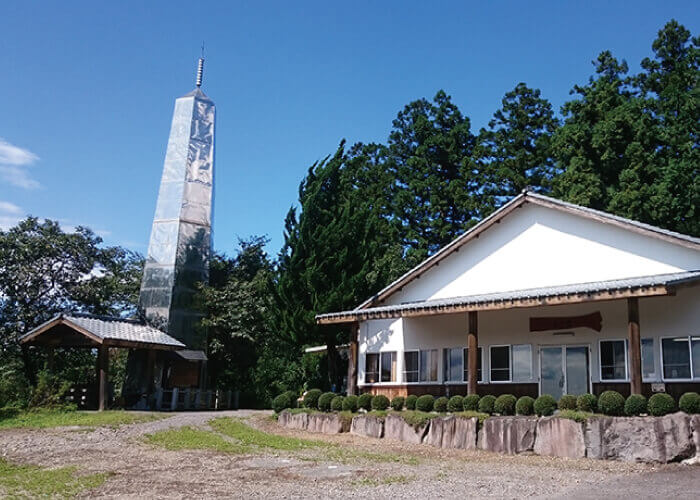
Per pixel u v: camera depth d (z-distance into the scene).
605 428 15.32
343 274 26.30
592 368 20.17
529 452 16.38
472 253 23.89
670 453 14.32
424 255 39.84
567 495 11.22
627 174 31.28
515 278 22.52
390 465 15.18
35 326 34.22
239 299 35.31
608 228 20.62
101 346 27.38
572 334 20.86
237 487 12.20
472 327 20.14
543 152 40.94
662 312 18.81
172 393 30.53
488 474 13.80
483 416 17.91
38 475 13.47
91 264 36.56
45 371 27.50
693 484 11.91
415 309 21.20
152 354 30.14
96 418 23.80
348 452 17.39
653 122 33.28
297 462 15.51
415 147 45.69
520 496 11.21
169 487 12.18
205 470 14.23
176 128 36.94
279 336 27.47
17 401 25.73
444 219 42.56
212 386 36.16
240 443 18.84
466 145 44.94
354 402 22.28
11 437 19.91
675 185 30.28
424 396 20.58
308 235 27.31
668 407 15.42
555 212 22.00
